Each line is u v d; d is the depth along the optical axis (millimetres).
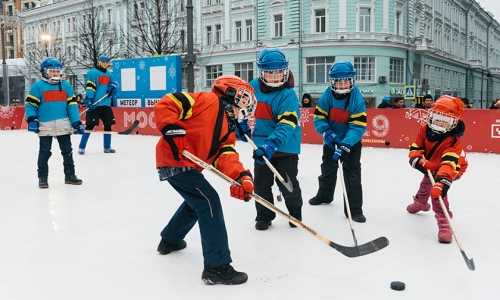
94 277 3184
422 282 3096
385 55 29812
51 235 4066
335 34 29016
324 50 29250
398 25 31812
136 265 3393
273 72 4008
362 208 5031
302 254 3615
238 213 4797
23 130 15984
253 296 2887
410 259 3514
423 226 4371
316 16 29625
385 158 8672
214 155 3129
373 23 29406
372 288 3004
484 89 59281
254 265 3395
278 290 2973
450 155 3951
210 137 3061
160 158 3127
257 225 4254
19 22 60719
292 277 3180
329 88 4750
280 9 30328
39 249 3719
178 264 3414
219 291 2961
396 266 3375
